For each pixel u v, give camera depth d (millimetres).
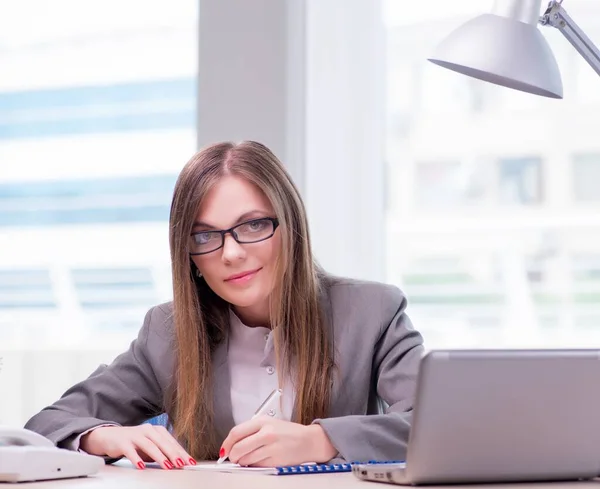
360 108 2570
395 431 1245
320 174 2512
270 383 1529
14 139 2842
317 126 2510
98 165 2779
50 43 2836
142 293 2725
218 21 2510
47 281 2789
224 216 1418
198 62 2518
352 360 1508
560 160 2445
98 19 2807
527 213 2471
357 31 2580
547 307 2447
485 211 2502
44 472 1033
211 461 1438
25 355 2598
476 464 938
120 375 1582
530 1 1415
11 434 1076
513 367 910
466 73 1477
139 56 2770
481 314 2494
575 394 931
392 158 2578
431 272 2539
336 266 2529
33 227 2814
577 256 2432
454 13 2561
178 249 1454
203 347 1499
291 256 1470
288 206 1469
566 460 964
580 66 2424
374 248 2553
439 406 905
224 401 1513
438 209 2541
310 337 1488
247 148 1474
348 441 1211
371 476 1008
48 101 2830
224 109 2486
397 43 2594
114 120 2777
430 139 2553
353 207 2559
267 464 1184
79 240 2781
